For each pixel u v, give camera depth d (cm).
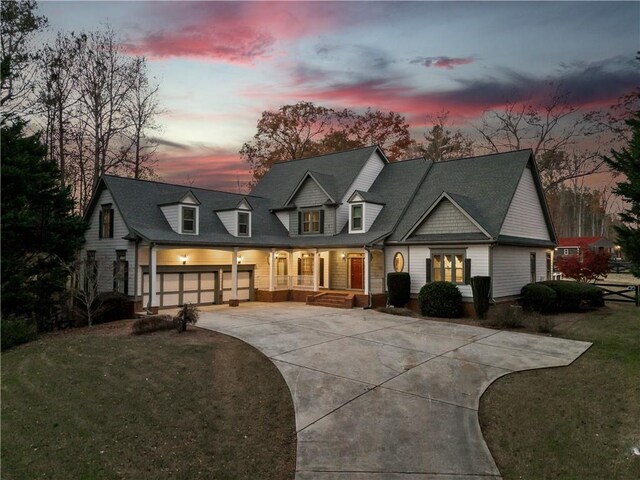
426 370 960
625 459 594
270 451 629
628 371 966
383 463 589
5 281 1450
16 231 1486
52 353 1094
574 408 764
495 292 1741
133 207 1953
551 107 3556
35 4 2461
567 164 3847
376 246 1980
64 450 624
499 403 788
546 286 1831
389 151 4188
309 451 620
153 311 1761
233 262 2027
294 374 926
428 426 691
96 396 812
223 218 2219
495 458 605
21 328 1277
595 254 2564
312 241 2245
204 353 1082
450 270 1828
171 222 1975
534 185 2192
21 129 1639
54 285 1606
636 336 1346
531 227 2150
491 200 1903
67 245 1647
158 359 1028
